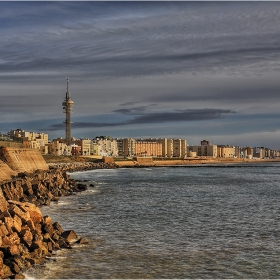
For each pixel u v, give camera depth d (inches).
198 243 1663.4
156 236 1772.9
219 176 6373.0
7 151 4237.2
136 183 4616.1
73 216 2223.2
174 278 1267.2
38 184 2965.1
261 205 2770.7
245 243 1668.3
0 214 1428.4
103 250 1531.7
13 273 1195.3
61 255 1445.6
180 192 3612.2
